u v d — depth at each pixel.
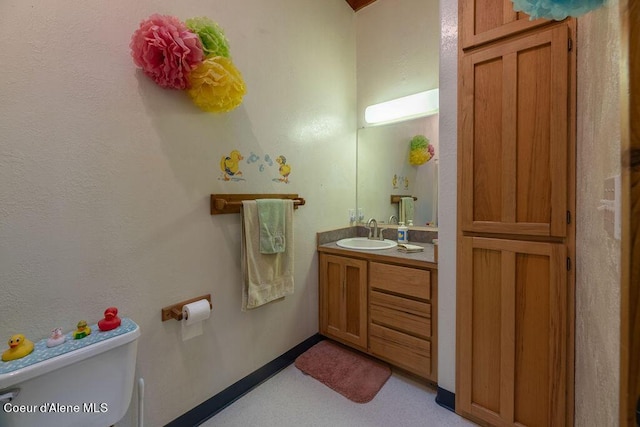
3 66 0.89
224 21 1.51
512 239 1.27
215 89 1.27
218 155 1.51
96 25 1.08
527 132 1.22
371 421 1.48
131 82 1.18
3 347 0.91
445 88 1.46
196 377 1.45
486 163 1.33
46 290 0.99
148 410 1.27
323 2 2.17
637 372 0.39
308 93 2.05
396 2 2.27
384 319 1.82
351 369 1.88
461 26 1.37
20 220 0.94
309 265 2.11
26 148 0.94
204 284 1.46
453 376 1.50
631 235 0.39
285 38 1.86
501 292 1.31
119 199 1.16
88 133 1.07
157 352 1.29
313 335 2.17
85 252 1.08
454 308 1.47
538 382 1.23
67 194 1.03
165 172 1.30
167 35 1.12
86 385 0.95
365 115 2.46
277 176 1.84
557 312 1.17
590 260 0.93
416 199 2.22
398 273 1.74
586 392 0.98
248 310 1.69
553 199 1.16
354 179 2.53
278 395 1.67
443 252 1.50
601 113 0.78
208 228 1.48
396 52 2.29
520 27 1.20
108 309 1.08
